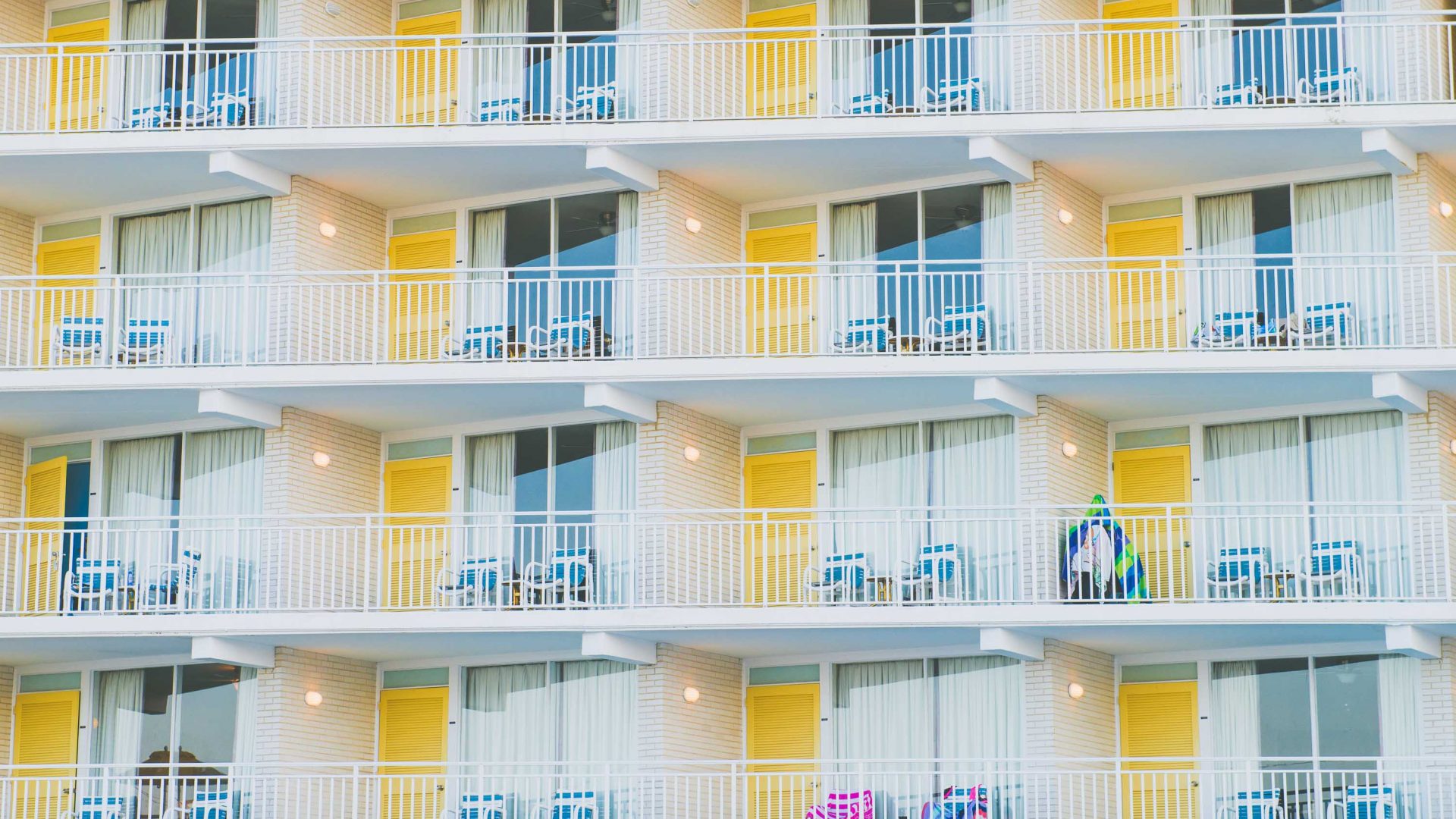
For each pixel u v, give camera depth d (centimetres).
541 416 2748
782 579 2698
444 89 2856
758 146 2633
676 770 2588
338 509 2736
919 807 2594
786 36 2812
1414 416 2528
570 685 2711
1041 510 2544
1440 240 2578
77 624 2598
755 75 2709
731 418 2728
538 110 2819
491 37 2752
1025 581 2533
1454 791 2336
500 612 2558
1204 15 2698
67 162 2725
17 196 2842
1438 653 2438
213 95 2834
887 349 2647
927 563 2633
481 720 2739
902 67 2761
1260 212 2658
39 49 2930
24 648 2686
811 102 2788
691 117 2634
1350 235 2609
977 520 2523
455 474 2780
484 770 2716
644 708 2609
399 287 2762
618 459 2709
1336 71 2650
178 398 2670
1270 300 2627
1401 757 2331
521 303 2781
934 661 2638
